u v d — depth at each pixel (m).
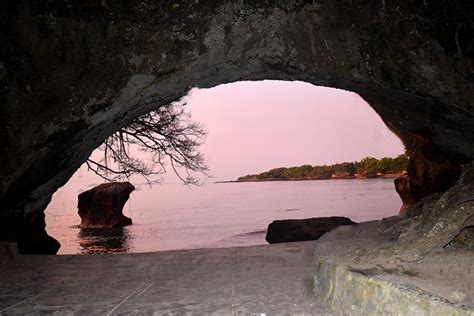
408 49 6.39
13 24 6.55
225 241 20.56
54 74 7.04
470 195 3.24
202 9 7.14
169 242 20.39
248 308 3.55
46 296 4.10
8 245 5.91
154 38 7.25
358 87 8.13
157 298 3.93
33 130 7.12
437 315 2.24
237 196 67.25
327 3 6.90
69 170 9.40
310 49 7.55
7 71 6.73
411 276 2.75
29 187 8.24
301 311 3.37
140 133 14.82
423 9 5.92
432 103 7.12
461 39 5.79
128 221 25.64
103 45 7.12
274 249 6.03
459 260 2.82
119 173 14.94
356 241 4.01
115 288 4.31
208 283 4.38
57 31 6.84
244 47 7.66
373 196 47.53
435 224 3.15
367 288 2.77
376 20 6.50
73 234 22.45
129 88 7.58
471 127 7.28
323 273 3.54
